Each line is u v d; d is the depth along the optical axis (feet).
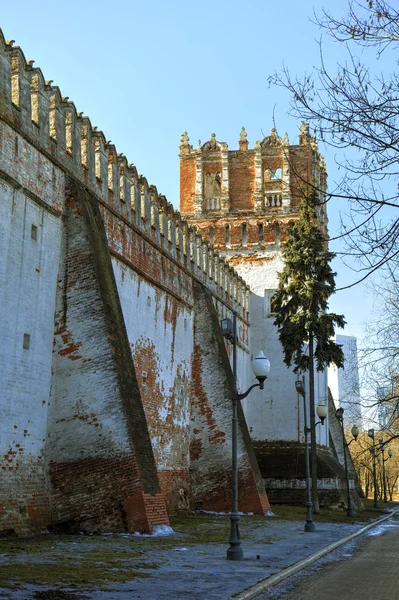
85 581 40.98
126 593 38.14
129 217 95.30
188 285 120.67
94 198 83.25
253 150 171.12
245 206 169.37
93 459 70.54
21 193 69.36
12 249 67.15
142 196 102.42
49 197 74.79
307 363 129.80
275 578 45.98
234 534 56.85
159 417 102.47
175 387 110.52
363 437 203.62
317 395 162.81
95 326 73.67
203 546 63.98
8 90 67.15
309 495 88.63
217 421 115.34
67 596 35.83
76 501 69.87
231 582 43.93
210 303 123.24
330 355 127.54
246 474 112.37
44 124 74.69
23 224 69.46
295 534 81.66
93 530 68.80
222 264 145.18
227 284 148.25
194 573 47.21
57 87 78.59
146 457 72.54
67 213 78.02
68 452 71.31
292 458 152.25
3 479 62.80
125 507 68.69
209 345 120.06
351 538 81.05
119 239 91.20
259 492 111.96
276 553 61.36
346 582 46.83
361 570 53.62
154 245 104.63
